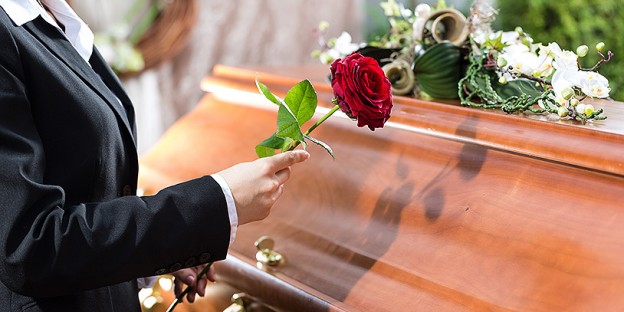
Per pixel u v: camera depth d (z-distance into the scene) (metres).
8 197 1.39
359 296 1.59
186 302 1.99
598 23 4.39
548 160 1.58
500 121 1.66
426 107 1.80
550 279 1.44
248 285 1.75
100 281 1.42
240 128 2.25
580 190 1.51
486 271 1.51
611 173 1.49
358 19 5.29
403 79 1.90
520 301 1.44
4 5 1.47
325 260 1.71
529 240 1.50
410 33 2.01
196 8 4.48
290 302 1.66
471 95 1.79
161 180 2.22
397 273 1.60
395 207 1.71
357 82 1.47
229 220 1.46
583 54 1.66
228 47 4.82
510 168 1.62
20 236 1.39
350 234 1.74
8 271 1.40
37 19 1.52
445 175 1.70
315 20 5.13
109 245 1.41
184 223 1.44
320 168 1.92
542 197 1.54
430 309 1.51
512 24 4.52
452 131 1.72
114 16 4.32
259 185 1.48
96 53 1.75
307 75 2.27
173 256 1.45
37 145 1.43
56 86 1.47
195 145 2.29
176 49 4.43
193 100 4.71
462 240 1.58
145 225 1.43
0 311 1.50
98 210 1.44
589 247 1.44
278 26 5.00
